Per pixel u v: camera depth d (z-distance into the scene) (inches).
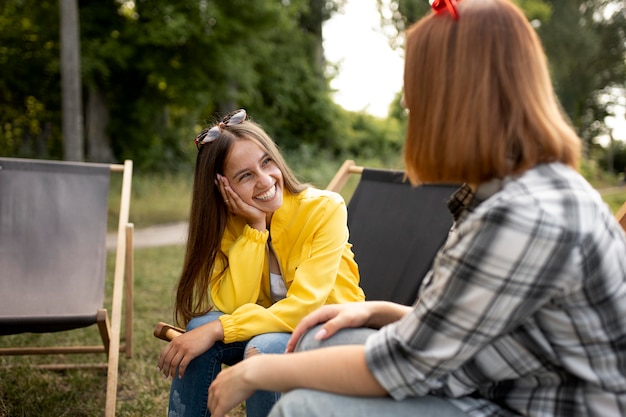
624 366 37.8
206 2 507.2
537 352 39.1
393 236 92.0
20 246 104.3
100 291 96.3
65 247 105.5
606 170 1210.6
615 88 775.7
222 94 571.2
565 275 36.3
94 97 525.0
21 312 86.9
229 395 45.3
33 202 111.2
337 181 105.0
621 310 37.4
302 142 741.3
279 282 76.4
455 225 47.3
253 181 72.7
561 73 665.6
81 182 115.7
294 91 735.7
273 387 44.2
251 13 527.2
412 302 83.7
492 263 36.9
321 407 41.7
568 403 38.9
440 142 40.2
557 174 38.6
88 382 107.7
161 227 369.4
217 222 75.4
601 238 37.0
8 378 107.9
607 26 694.5
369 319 51.9
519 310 37.3
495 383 41.8
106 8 505.7
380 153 810.2
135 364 116.6
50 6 488.1
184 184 496.4
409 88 42.2
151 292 179.6
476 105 38.8
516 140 38.8
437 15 42.1
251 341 63.0
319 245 71.8
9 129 563.2
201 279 75.6
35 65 517.3
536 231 35.9
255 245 73.2
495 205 37.3
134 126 565.3
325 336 48.5
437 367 39.4
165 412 97.1
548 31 633.0
